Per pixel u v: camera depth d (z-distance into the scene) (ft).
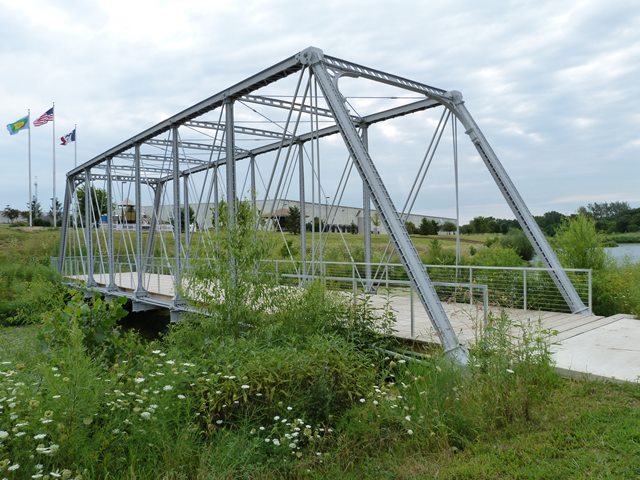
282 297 23.29
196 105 42.27
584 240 42.42
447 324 23.15
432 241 59.41
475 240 89.71
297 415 14.88
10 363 15.67
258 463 12.56
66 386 12.36
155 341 20.31
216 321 21.83
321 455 13.39
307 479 12.44
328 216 42.27
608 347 23.21
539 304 35.70
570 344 23.98
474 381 16.52
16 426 10.98
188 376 15.06
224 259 23.00
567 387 17.99
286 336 20.25
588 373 18.90
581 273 39.42
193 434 13.26
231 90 37.29
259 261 23.31
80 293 18.37
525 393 15.71
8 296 61.46
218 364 16.01
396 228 26.99
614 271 40.78
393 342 24.35
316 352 16.92
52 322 17.28
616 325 28.76
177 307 43.32
